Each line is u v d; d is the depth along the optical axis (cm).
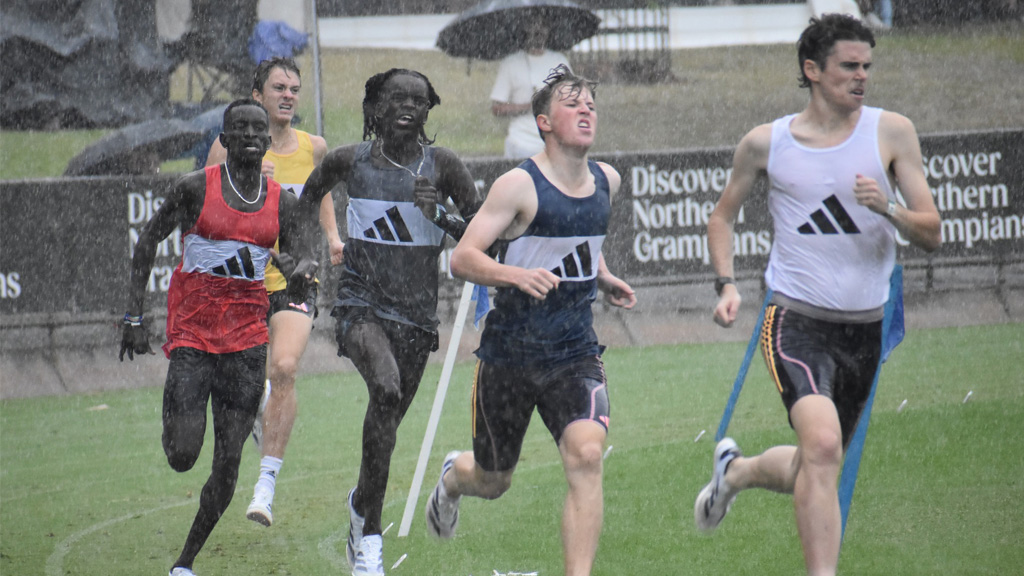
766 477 1508
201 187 1559
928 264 3766
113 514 2034
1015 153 3756
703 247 3738
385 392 1567
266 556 1738
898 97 6550
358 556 1564
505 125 6222
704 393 2877
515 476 2178
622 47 6894
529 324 1411
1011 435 2270
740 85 6769
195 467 2394
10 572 1686
